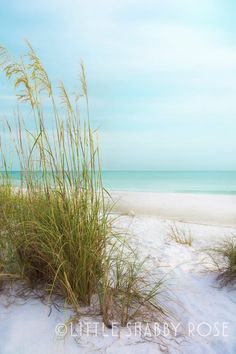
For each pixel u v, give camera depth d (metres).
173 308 3.29
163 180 43.75
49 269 3.04
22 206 3.42
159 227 7.62
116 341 2.63
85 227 3.01
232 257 4.19
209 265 4.61
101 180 3.15
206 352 2.65
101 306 2.89
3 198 3.77
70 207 3.09
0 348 2.45
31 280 3.16
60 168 3.14
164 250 5.36
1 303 2.96
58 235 2.97
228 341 2.82
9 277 3.12
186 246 5.83
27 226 3.16
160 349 2.61
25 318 2.78
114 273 3.27
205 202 13.77
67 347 2.52
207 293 3.74
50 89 3.22
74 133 3.14
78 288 2.93
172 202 13.55
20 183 3.53
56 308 2.92
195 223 8.73
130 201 13.56
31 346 2.50
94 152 3.13
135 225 7.64
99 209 3.18
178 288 3.80
